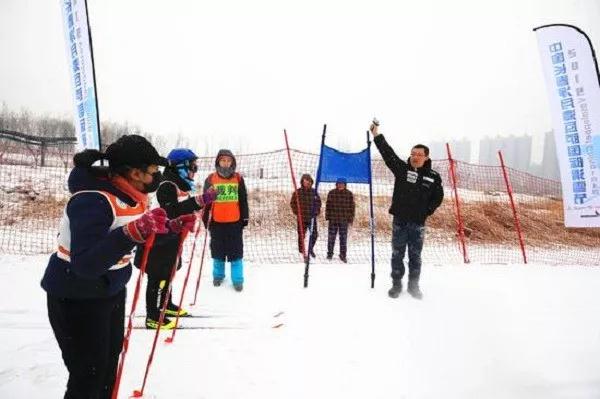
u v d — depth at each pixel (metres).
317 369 3.17
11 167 12.96
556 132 5.42
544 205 13.27
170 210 3.08
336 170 5.46
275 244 8.89
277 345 3.58
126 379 2.91
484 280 6.13
